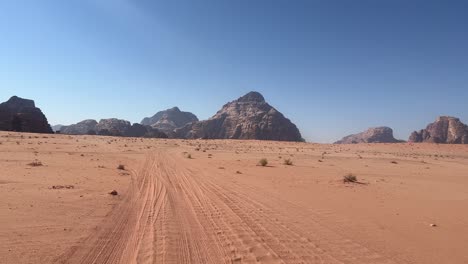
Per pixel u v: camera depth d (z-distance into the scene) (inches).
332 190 723.4
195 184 768.9
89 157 1393.9
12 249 297.3
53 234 347.3
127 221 420.8
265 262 297.1
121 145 2527.1
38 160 1115.9
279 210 506.9
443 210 530.9
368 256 315.9
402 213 503.8
